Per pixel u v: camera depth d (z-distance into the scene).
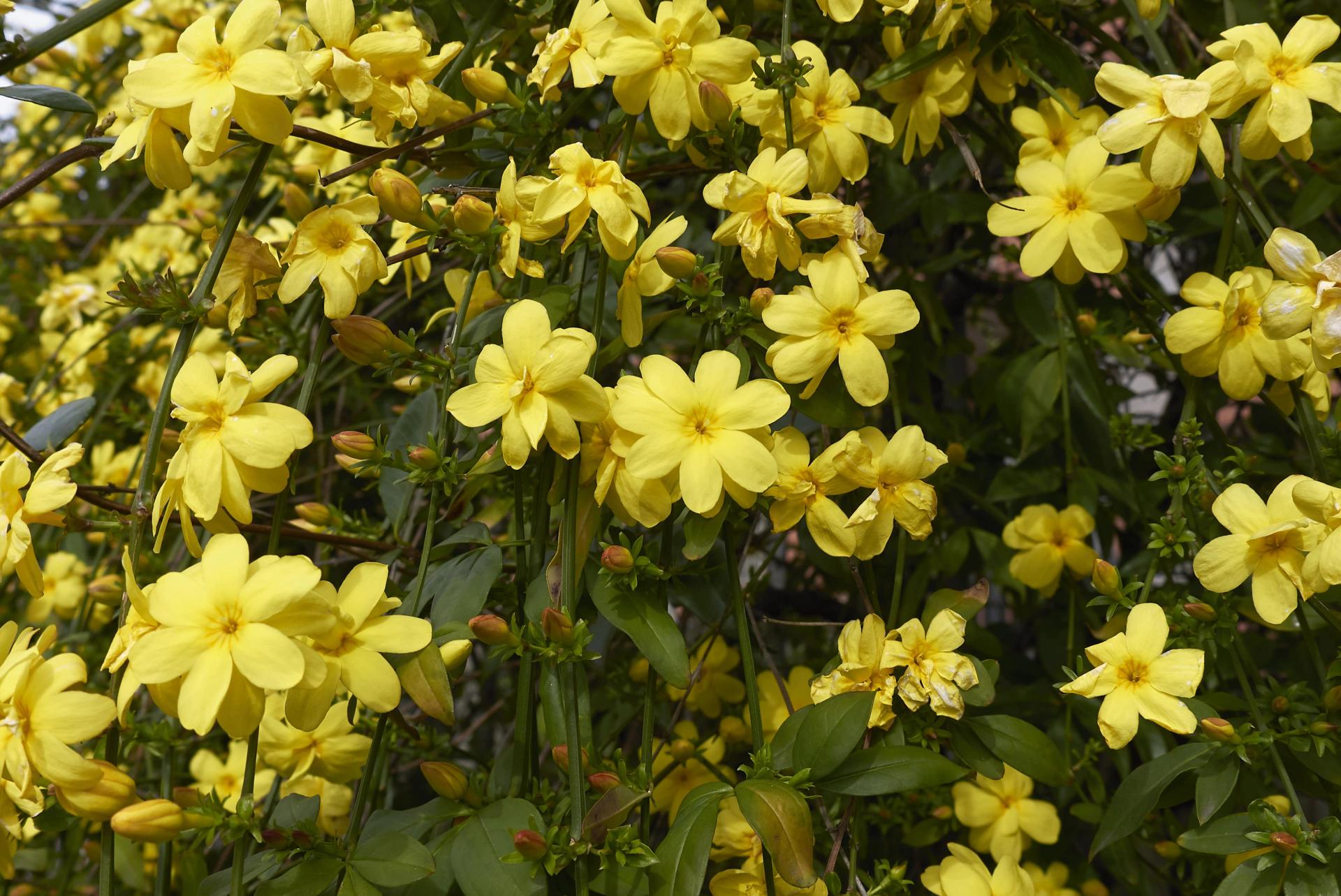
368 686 0.47
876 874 0.51
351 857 0.47
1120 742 0.49
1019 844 0.58
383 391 0.81
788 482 0.50
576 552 0.49
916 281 0.66
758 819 0.46
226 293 0.51
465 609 0.50
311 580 0.45
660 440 0.48
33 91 0.51
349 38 0.51
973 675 0.50
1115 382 0.71
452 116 0.54
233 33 0.48
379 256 0.50
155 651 0.44
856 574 0.53
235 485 0.47
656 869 0.47
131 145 0.49
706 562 0.54
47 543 0.71
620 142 0.56
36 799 0.45
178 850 0.54
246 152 0.72
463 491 0.56
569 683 0.48
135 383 0.79
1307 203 0.59
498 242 0.52
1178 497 0.52
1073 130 0.57
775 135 0.52
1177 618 0.52
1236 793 0.52
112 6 0.55
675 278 0.50
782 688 0.54
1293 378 0.51
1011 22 0.55
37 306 0.90
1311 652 0.52
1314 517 0.47
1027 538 0.60
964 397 0.75
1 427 0.52
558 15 0.57
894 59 0.56
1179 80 0.49
